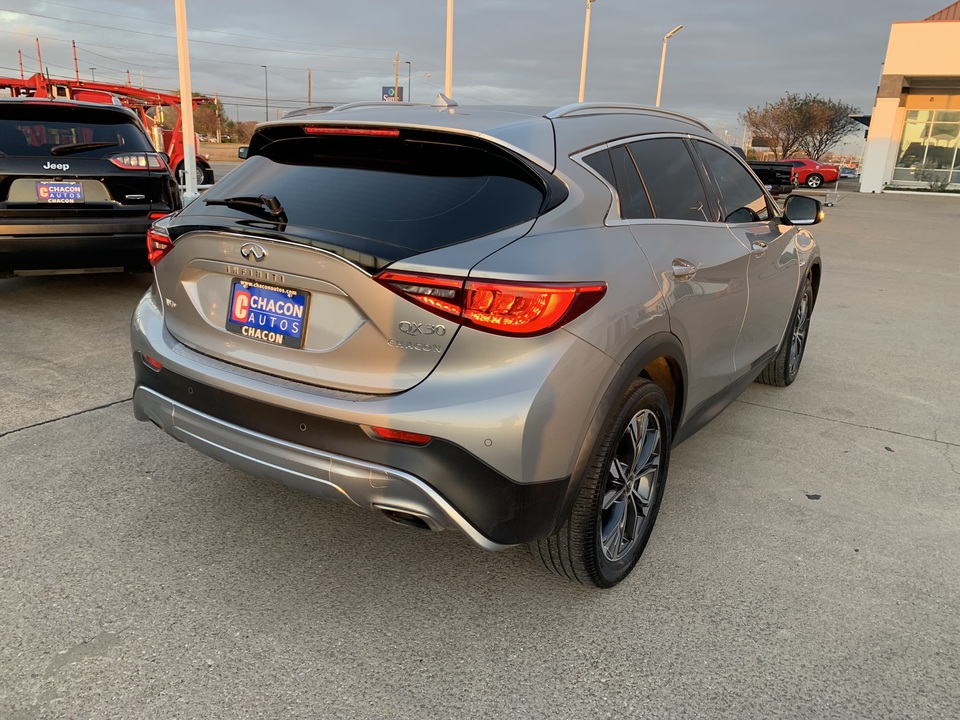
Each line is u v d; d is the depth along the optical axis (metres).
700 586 2.66
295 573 2.64
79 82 18.56
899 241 14.34
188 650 2.23
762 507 3.26
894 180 34.47
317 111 2.77
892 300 8.17
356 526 2.96
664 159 3.02
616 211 2.54
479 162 2.36
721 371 3.27
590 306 2.15
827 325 6.84
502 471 2.04
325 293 2.18
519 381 2.03
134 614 2.38
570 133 2.56
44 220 5.41
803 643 2.37
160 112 20.39
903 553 2.92
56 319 5.68
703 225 3.12
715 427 4.18
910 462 3.79
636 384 2.45
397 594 2.55
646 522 2.74
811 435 4.10
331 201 2.32
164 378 2.54
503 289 1.99
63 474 3.25
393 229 2.15
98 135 5.76
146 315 2.73
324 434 2.15
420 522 2.18
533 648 2.31
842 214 20.67
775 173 33.91
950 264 11.23
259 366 2.32
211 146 58.78
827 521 3.15
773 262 3.76
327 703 2.06
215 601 2.47
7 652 2.19
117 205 5.68
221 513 3.01
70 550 2.71
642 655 2.30
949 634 2.44
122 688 2.07
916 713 2.10
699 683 2.19
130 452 3.48
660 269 2.55
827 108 53.19
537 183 2.30
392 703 2.07
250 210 2.39
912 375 5.30
